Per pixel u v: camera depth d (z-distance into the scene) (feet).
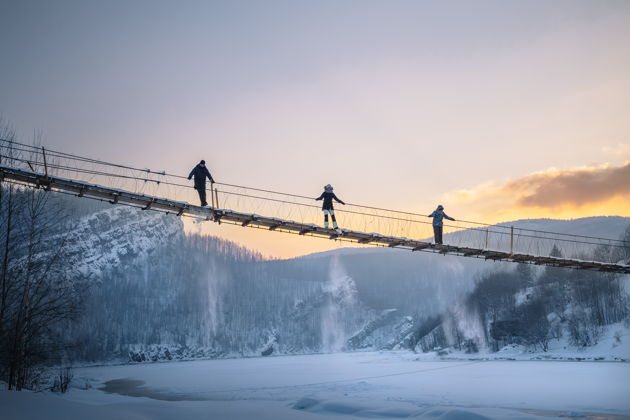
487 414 97.91
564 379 190.39
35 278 121.60
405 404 120.98
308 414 100.73
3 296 113.70
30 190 120.67
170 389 238.89
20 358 118.93
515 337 408.05
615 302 369.30
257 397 176.45
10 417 58.54
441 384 190.60
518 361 333.01
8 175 83.66
